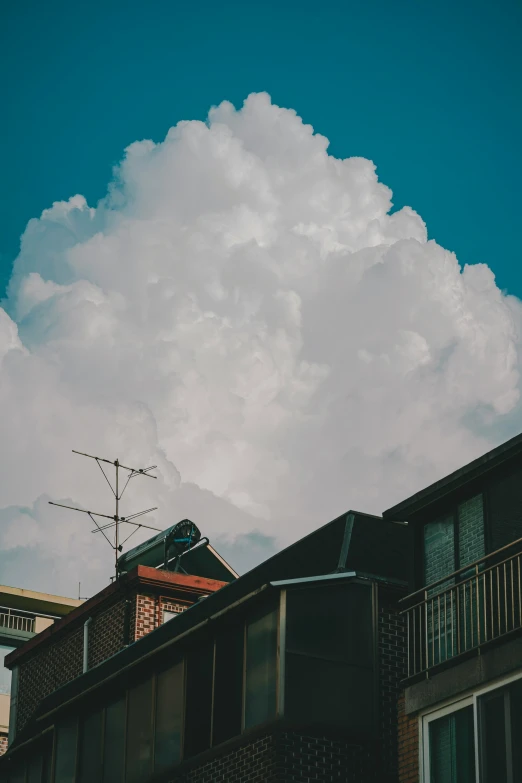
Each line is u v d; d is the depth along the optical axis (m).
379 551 24.97
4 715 43.31
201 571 33.62
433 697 20.89
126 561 33.97
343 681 22.92
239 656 23.86
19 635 46.16
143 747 25.47
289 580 23.33
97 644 32.28
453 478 22.23
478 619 20.22
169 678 25.53
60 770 27.59
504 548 20.28
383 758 22.56
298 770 21.94
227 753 23.17
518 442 21.09
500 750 19.36
